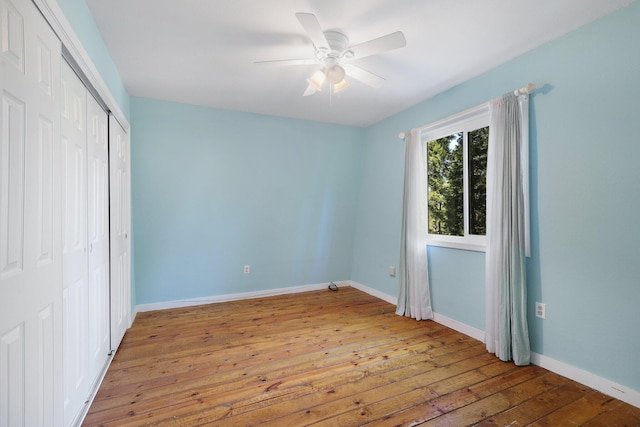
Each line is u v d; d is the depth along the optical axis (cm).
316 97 311
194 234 344
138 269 319
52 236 118
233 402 169
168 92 299
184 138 335
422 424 153
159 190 326
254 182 372
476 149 269
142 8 171
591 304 183
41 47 110
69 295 145
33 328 104
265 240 383
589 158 183
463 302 270
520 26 188
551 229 203
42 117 111
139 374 197
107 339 212
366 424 153
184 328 276
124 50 216
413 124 333
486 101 249
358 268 426
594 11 173
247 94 304
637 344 164
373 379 194
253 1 167
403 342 250
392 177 364
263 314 316
